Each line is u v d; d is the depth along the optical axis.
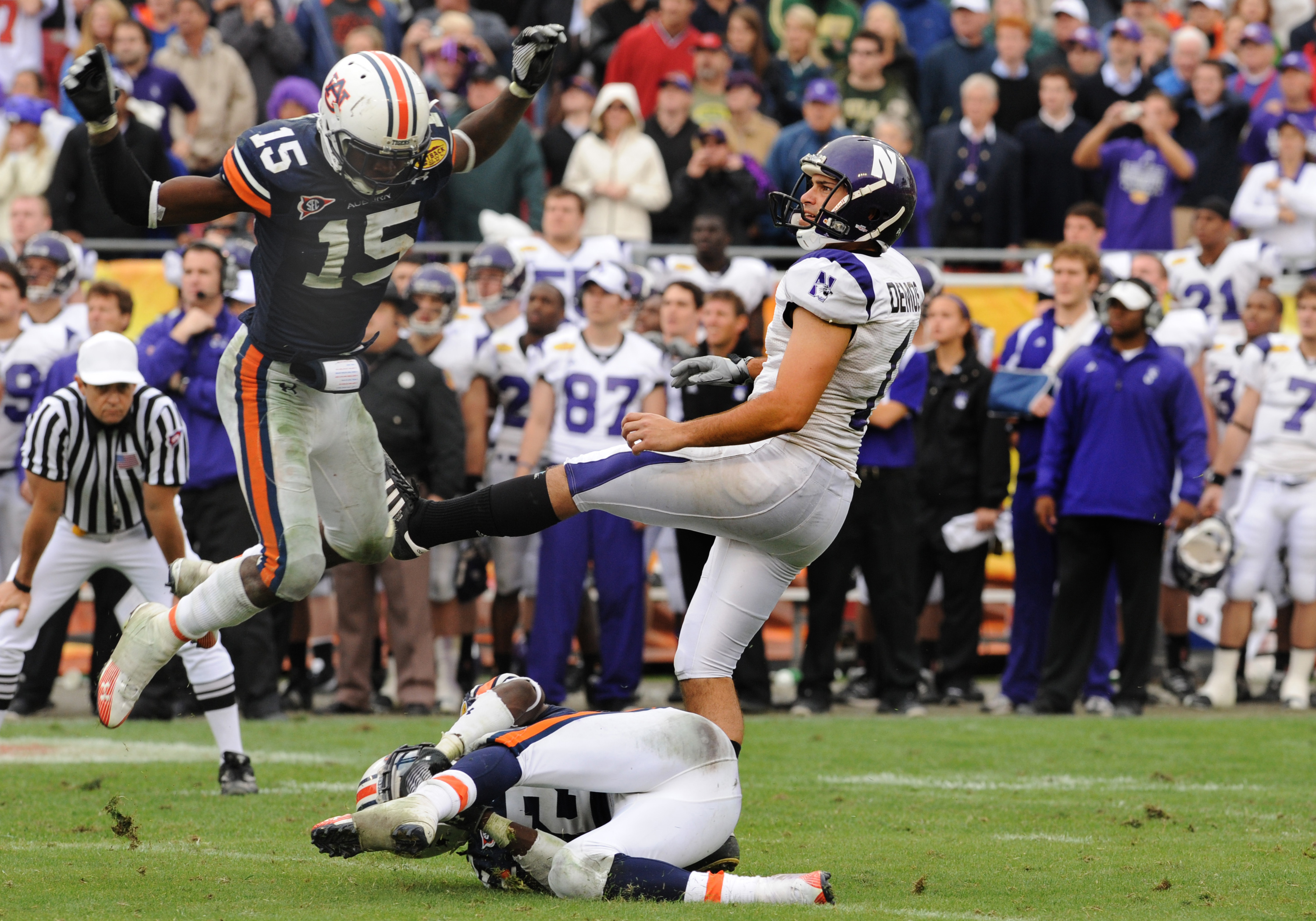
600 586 28.06
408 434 29.30
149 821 17.92
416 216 15.28
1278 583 33.28
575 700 32.59
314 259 14.88
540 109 46.59
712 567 15.26
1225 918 13.21
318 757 23.53
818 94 37.50
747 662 30.56
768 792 20.86
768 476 14.48
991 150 38.72
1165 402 29.36
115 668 15.64
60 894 13.64
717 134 36.47
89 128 14.20
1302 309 32.28
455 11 42.50
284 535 15.23
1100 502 29.17
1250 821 18.84
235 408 15.59
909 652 30.41
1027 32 41.31
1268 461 32.50
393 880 14.57
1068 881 14.92
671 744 13.84
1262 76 43.41
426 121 14.49
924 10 45.56
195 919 12.59
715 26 43.41
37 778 21.27
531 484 15.06
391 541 16.34
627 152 37.56
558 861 13.48
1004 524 34.78
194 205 14.70
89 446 20.08
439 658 31.22
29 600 20.42
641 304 32.88
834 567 30.23
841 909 13.27
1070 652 30.22
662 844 13.67
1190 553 31.05
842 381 14.57
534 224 38.16
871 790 21.19
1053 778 22.44
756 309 33.50
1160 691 33.97
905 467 30.09
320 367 15.21
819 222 14.70
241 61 40.97
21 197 36.19
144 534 21.38
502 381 31.36
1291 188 37.12
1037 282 33.44
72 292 32.47
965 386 31.73
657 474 14.63
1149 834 17.83
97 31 40.84
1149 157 38.12
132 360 19.67
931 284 31.70
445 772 13.20
